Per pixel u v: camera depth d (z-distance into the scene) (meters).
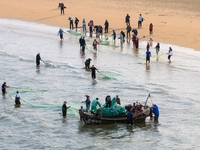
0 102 60.09
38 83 68.19
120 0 132.75
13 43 94.06
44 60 80.62
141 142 49.59
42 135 51.03
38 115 56.09
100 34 96.31
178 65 76.81
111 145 48.88
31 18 116.75
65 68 75.75
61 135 51.09
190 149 47.97
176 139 50.16
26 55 84.38
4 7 127.75
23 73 73.06
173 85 66.88
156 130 52.28
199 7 123.38
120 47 89.75
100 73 70.31
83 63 78.94
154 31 98.75
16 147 48.38
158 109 54.75
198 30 99.50
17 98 59.00
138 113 54.19
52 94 63.41
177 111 57.34
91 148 48.19
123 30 101.44
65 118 55.25
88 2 131.00
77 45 92.81
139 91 64.31
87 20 110.81
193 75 71.50
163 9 121.06
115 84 67.38
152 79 69.56
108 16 114.75
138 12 118.62
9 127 53.00
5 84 63.12
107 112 53.38
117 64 78.12
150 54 77.38
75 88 65.88
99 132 51.88
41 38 98.44
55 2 133.00
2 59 81.38
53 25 110.00
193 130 52.12
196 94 63.22
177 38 93.38
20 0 135.62
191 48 86.81
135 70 74.44
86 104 56.12
